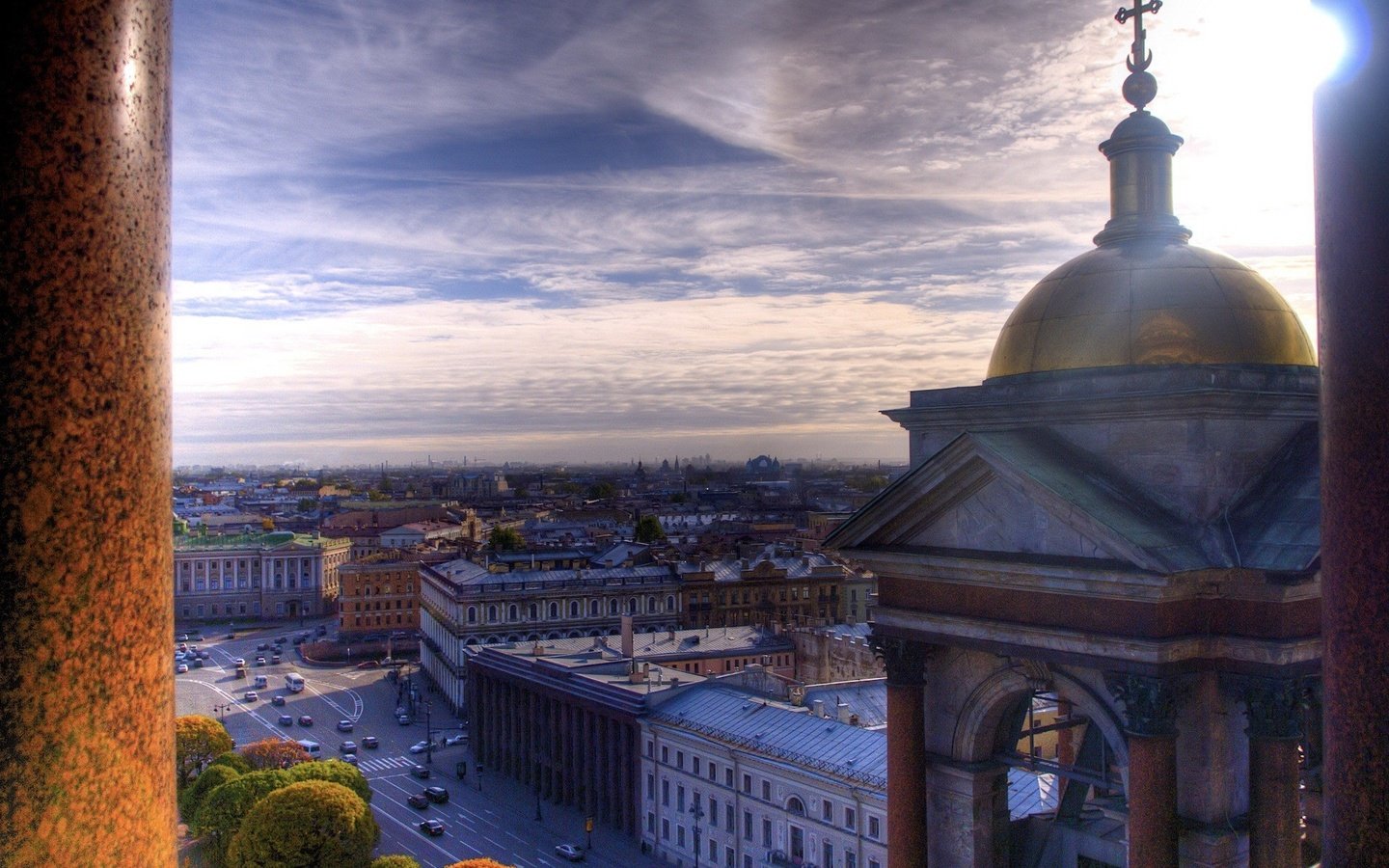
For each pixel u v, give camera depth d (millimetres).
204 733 103188
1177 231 29219
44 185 5219
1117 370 26578
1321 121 7199
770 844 91250
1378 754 6715
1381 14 6746
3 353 5113
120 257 5508
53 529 5176
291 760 110250
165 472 5875
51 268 5219
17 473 5113
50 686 5117
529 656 139750
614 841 111562
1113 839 29391
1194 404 25109
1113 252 28922
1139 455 26250
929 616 28641
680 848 103750
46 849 5078
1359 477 6820
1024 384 28531
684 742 103000
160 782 5699
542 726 131500
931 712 30219
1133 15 29875
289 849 76875
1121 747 25688
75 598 5234
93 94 5395
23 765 5043
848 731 90125
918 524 29094
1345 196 6945
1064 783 32562
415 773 139500
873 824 80812
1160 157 29562
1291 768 24250
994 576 26953
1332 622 7066
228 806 85500
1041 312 28906
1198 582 24359
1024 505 26609
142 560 5605
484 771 143000
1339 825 6984
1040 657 26156
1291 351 27078
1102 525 24359
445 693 185875
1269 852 24109
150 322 5730
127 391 5543
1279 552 24047
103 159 5434
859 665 137375
